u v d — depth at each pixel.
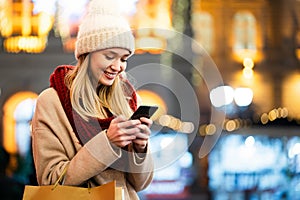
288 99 20.59
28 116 19.38
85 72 3.16
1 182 10.70
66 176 3.08
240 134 16.23
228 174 15.13
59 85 3.22
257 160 15.33
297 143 15.93
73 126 3.16
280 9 21.67
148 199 14.61
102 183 3.18
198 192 14.89
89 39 3.12
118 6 3.20
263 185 14.94
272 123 16.98
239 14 21.59
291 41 21.53
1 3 20.70
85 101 3.15
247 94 20.11
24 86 20.31
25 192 3.05
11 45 20.56
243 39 21.53
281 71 21.17
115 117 3.15
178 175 14.73
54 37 20.77
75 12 20.67
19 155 14.26
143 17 20.42
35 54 20.59
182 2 20.92
